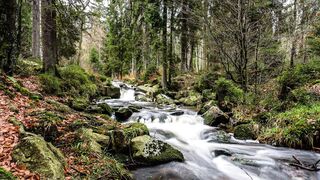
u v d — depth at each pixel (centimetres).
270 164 748
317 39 1722
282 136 920
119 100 1742
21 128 560
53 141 617
